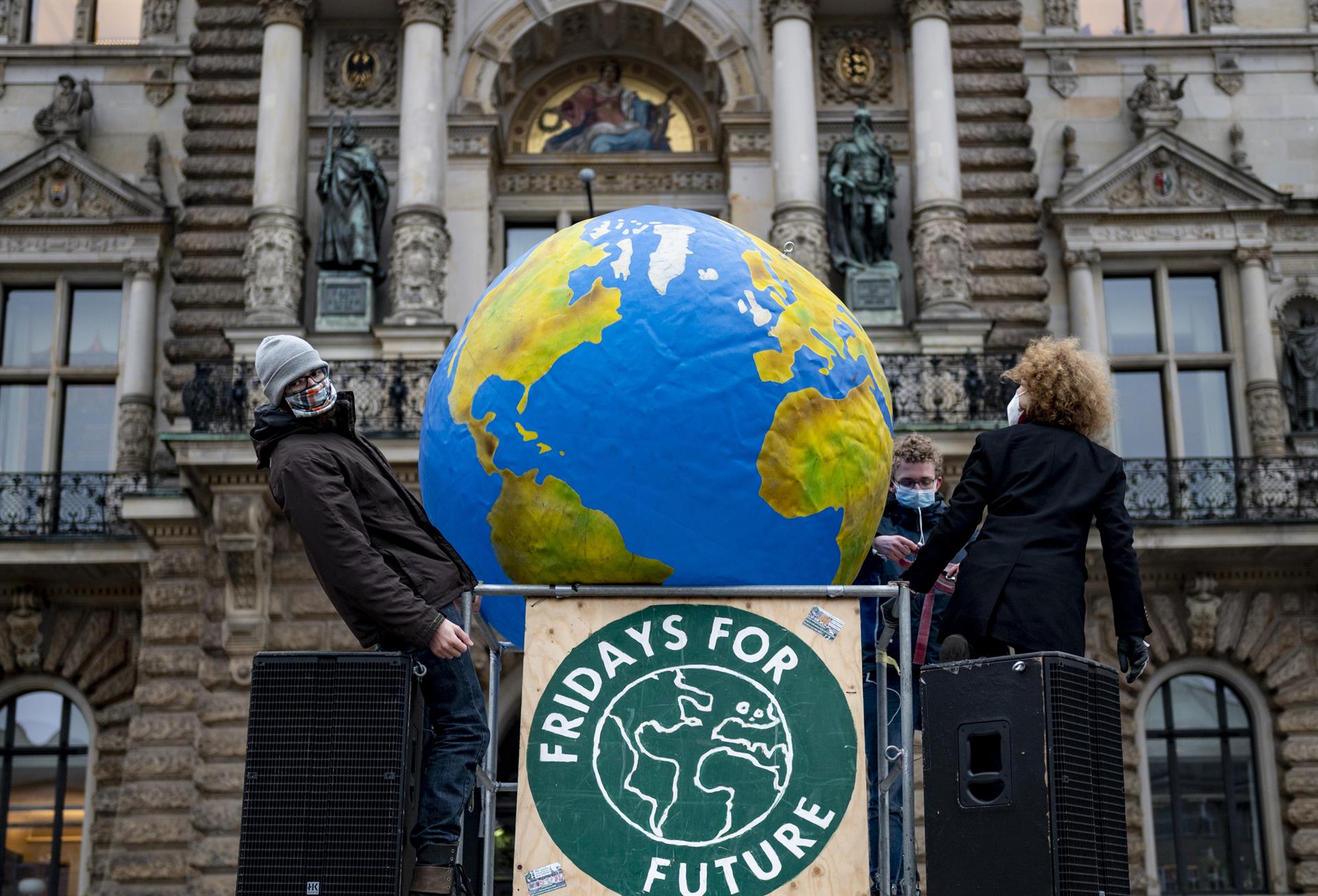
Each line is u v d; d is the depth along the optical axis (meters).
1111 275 27.56
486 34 26.84
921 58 26.39
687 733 5.59
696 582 6.02
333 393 6.11
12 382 27.47
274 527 23.25
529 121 28.30
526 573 6.13
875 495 6.34
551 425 5.99
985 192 26.92
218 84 27.23
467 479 6.21
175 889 23.77
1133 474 25.72
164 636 24.30
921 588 6.73
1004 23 27.58
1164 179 27.20
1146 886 23.81
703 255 6.19
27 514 26.33
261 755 5.36
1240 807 24.69
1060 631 6.36
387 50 27.02
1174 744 24.89
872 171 25.72
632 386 5.93
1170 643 24.78
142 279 27.30
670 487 5.89
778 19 26.38
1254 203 27.08
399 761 5.34
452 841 5.62
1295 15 28.81
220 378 23.59
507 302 6.32
